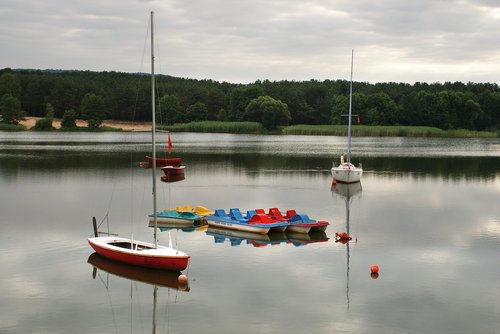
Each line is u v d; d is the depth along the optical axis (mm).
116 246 28953
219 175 66125
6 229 35969
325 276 27578
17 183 56125
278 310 23328
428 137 165125
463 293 25297
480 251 32062
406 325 22000
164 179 61344
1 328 21531
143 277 27078
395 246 33125
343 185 58219
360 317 22672
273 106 173750
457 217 41594
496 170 73000
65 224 37594
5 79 196875
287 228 36531
